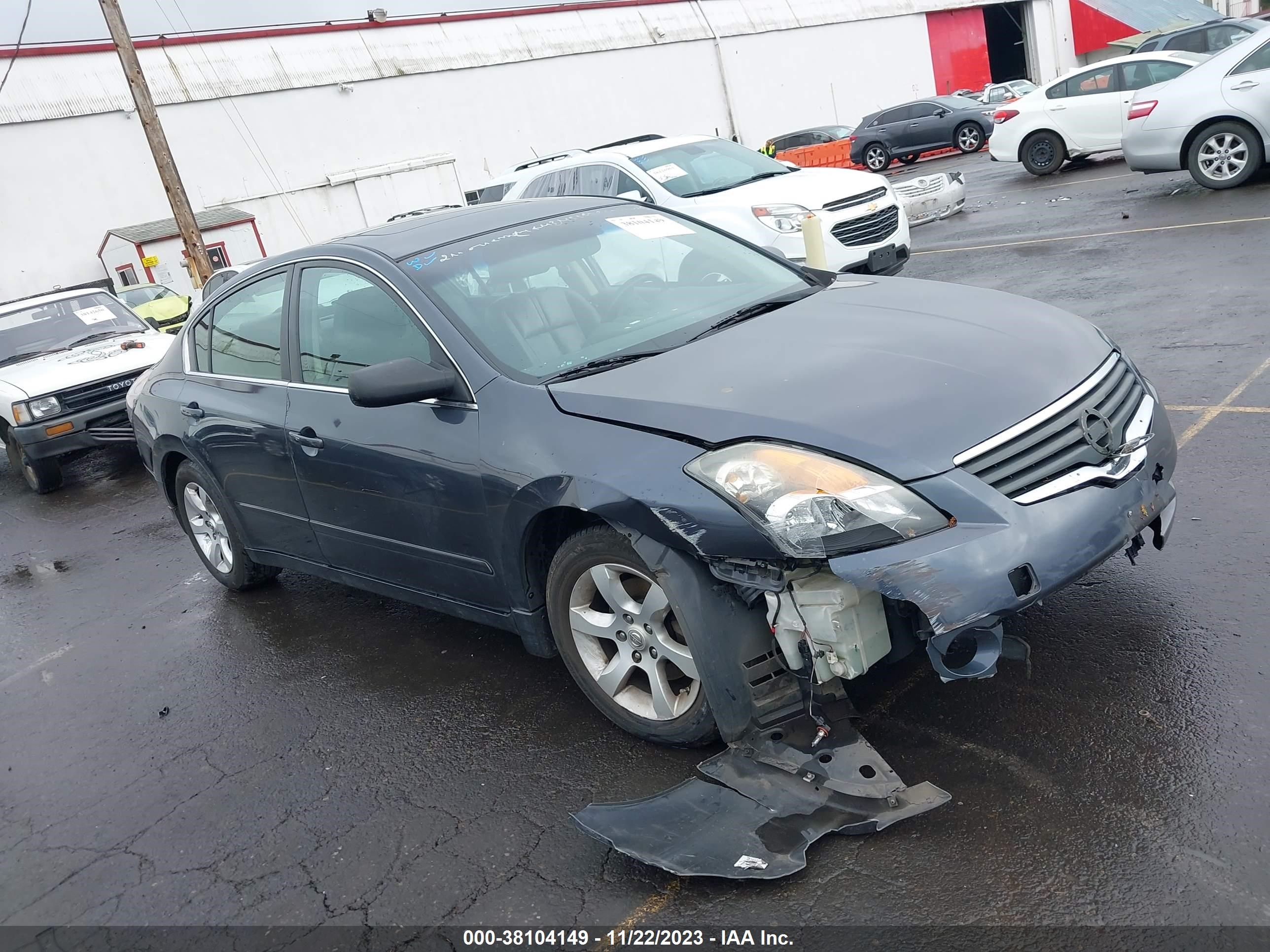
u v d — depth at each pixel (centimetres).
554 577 345
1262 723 288
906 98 4828
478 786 344
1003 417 288
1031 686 328
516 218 449
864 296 390
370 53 3362
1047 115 1577
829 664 286
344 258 427
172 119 2966
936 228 1345
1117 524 288
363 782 361
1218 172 1093
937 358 316
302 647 486
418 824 330
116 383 920
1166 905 237
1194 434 491
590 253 420
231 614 548
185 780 390
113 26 1911
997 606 267
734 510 282
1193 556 382
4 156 2744
